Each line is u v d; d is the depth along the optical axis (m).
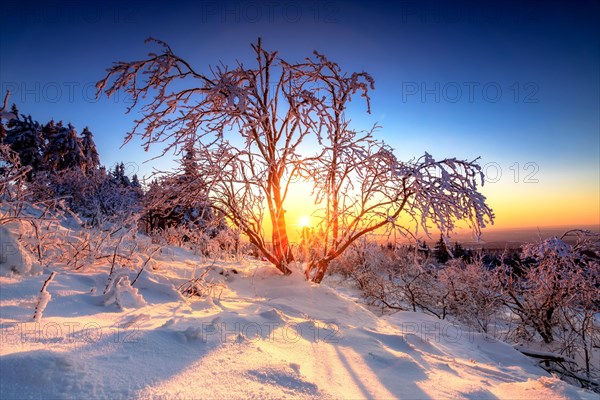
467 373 3.50
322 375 2.58
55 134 28.94
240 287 6.80
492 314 11.49
